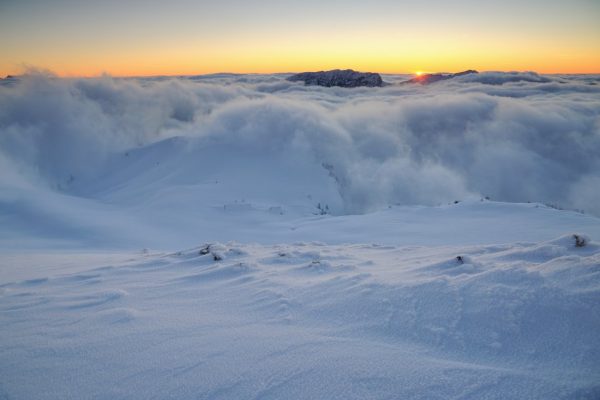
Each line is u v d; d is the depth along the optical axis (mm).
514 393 1923
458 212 19797
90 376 2330
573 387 1917
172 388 2166
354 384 2094
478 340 2527
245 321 3189
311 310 3363
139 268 5605
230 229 26391
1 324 3252
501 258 4195
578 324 2445
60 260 7984
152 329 3043
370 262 5301
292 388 2100
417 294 3275
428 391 1988
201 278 4801
